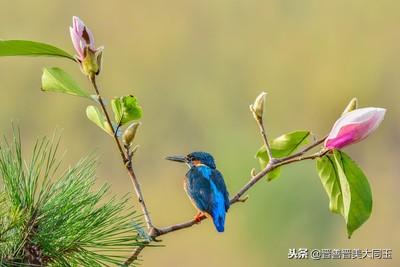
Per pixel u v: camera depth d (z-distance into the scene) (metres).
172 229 8.77
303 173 22.64
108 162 25.80
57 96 31.59
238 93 36.53
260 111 8.86
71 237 8.73
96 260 8.73
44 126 31.84
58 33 37.97
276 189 22.70
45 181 8.71
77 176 8.74
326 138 8.84
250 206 22.80
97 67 8.80
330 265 19.97
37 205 8.70
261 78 37.00
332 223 22.59
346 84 36.16
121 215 8.75
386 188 28.39
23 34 38.03
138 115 8.80
